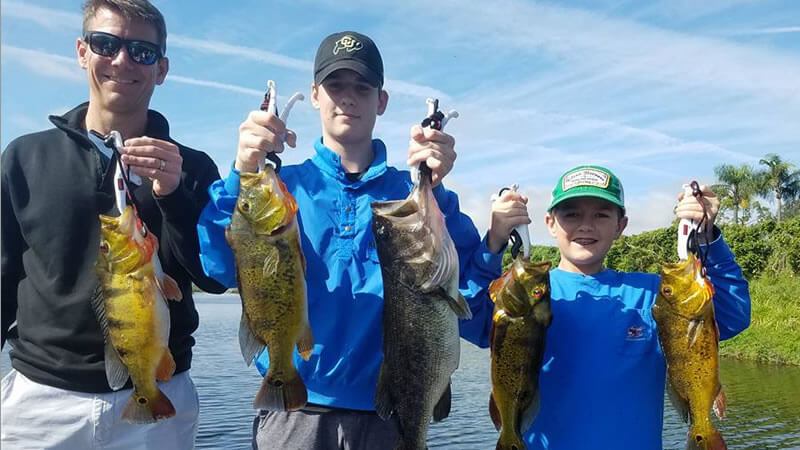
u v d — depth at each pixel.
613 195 1.29
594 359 1.23
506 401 1.11
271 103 0.99
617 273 1.35
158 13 1.23
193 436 1.29
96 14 1.18
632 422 1.20
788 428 5.03
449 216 1.16
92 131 1.24
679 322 1.15
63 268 1.17
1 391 1.22
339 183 1.21
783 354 7.96
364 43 1.20
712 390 1.14
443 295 1.04
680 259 1.19
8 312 1.23
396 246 1.05
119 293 1.04
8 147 1.21
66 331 1.16
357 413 1.15
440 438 5.20
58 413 1.17
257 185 0.99
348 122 1.20
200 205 1.18
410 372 1.05
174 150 1.08
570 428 1.19
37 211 1.18
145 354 1.04
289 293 1.00
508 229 1.13
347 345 1.14
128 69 1.18
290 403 0.99
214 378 8.09
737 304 1.21
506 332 1.10
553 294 1.30
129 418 1.04
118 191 1.05
